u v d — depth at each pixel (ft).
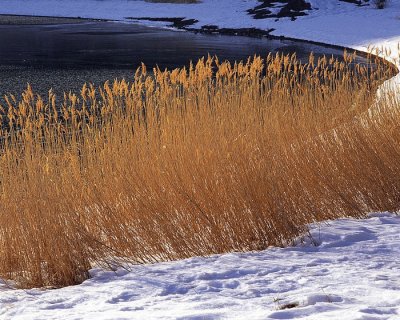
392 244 22.53
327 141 27.84
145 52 129.39
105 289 18.69
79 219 21.80
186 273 19.83
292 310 14.80
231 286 18.35
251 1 195.83
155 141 25.03
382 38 141.90
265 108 27.78
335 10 174.40
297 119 28.25
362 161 28.04
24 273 21.07
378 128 29.84
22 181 22.22
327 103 29.94
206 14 191.83
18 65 111.65
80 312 16.16
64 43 144.87
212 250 22.93
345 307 14.99
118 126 25.53
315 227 24.89
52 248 20.92
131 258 22.24
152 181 23.52
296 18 172.14
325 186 26.86
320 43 145.07
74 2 230.48
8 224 21.62
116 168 23.99
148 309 16.24
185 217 23.30
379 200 27.76
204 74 28.02
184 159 24.08
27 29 176.45
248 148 25.00
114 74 101.19
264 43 146.82
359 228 24.66
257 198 23.67
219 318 14.67
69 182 23.20
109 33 167.32
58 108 69.00
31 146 23.59
